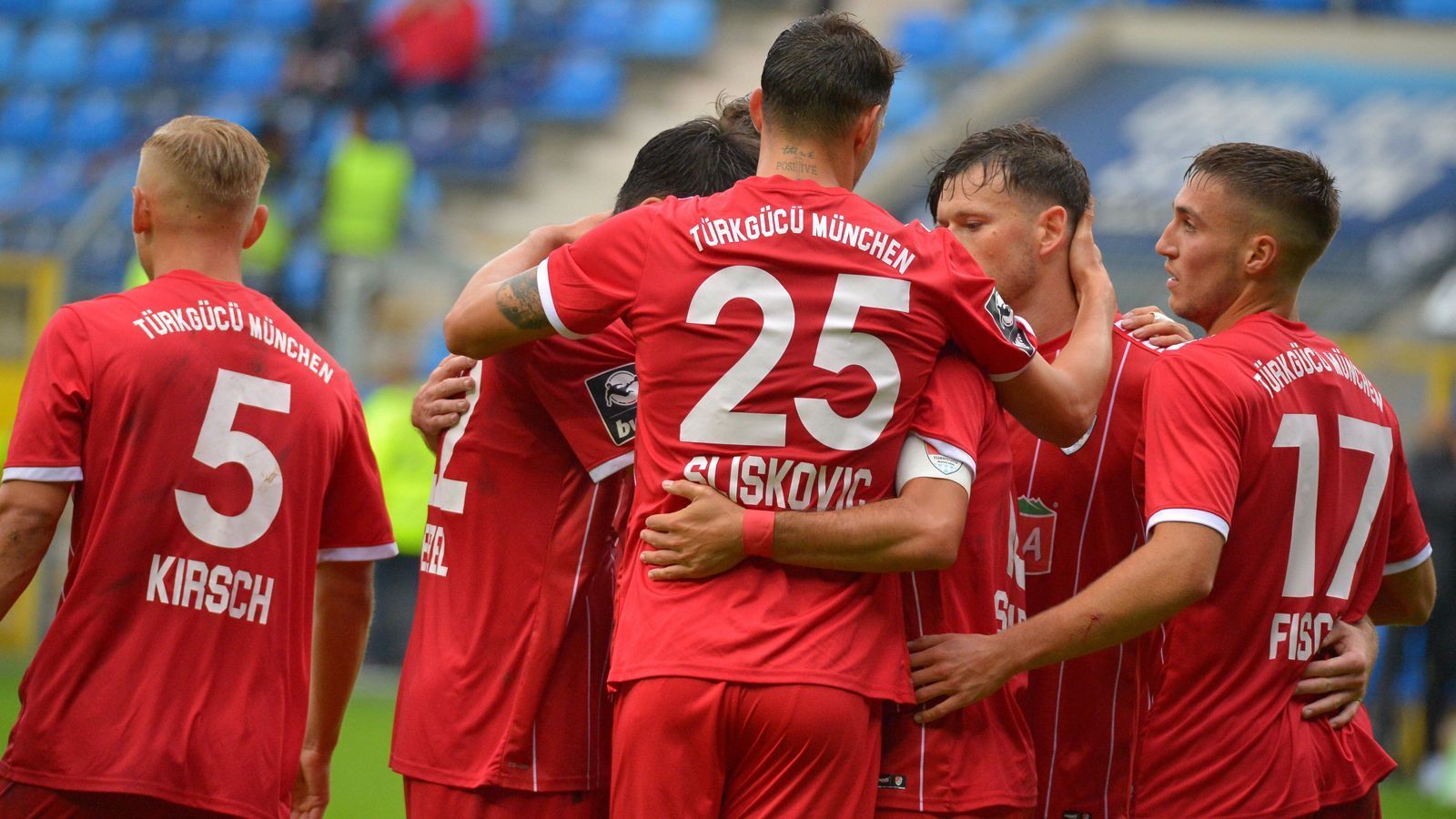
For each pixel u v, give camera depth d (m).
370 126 51.62
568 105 56.25
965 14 57.25
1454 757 27.53
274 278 39.78
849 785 9.20
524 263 10.51
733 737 9.19
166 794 9.80
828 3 48.00
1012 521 10.23
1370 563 10.89
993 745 9.85
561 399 10.64
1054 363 10.26
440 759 10.67
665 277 9.38
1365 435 10.63
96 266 39.94
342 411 10.97
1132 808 10.56
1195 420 10.04
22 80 58.72
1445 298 39.53
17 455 9.85
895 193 50.91
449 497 11.03
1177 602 9.66
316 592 11.32
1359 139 48.06
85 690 9.86
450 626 10.85
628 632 9.46
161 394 10.06
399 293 41.53
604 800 10.94
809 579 9.34
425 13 52.91
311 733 11.69
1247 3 54.62
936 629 9.88
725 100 12.66
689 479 9.27
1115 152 49.25
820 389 9.20
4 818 9.77
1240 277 10.72
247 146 10.70
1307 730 10.37
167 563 10.02
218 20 60.72
